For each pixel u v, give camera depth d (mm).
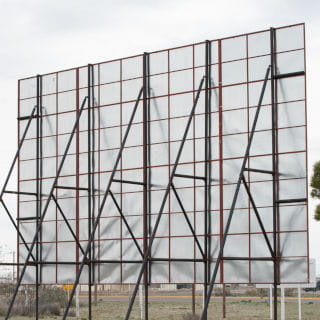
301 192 24984
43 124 32156
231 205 25969
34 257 31641
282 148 25516
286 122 25500
